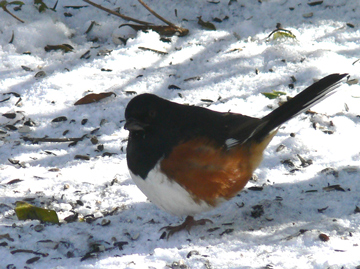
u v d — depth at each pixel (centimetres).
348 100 1027
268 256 631
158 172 667
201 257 638
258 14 1296
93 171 889
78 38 1257
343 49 1168
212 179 670
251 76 1112
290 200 776
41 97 1085
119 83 1116
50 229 731
